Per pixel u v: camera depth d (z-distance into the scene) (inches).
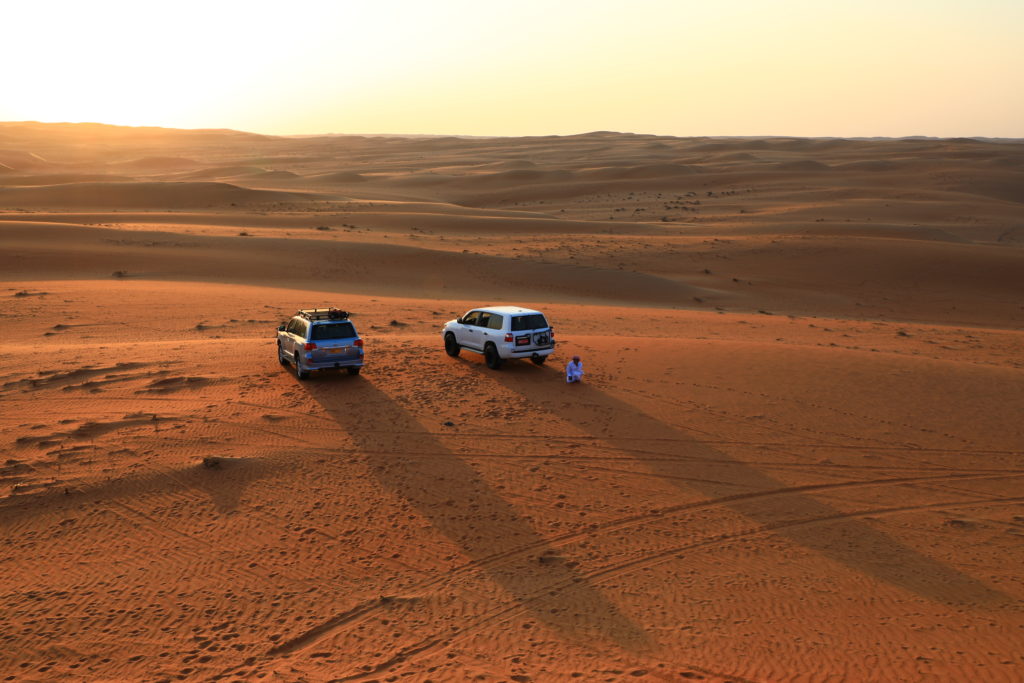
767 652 382.6
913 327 1648.6
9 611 429.7
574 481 599.2
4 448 647.8
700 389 826.8
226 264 2092.8
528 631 405.4
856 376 864.3
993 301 2090.3
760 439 684.7
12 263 1920.5
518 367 935.7
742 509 553.0
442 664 375.6
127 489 578.9
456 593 445.1
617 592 445.1
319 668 374.6
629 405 777.6
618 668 368.5
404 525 528.1
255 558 485.4
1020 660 371.9
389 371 913.5
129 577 464.4
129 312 1423.5
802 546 499.8
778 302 2071.9
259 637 403.9
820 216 4274.1
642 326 1449.3
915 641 391.5
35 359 959.0
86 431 686.5
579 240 2925.7
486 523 531.5
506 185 7062.0
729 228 3393.2
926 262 2426.2
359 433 695.7
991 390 815.1
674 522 533.0
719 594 442.0
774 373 879.7
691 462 636.1
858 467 625.0
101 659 386.0
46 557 487.8
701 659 376.5
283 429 701.9
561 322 1460.4
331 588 451.2
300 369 861.8
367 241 2610.7
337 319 868.6
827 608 426.3
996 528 523.2
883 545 500.7
